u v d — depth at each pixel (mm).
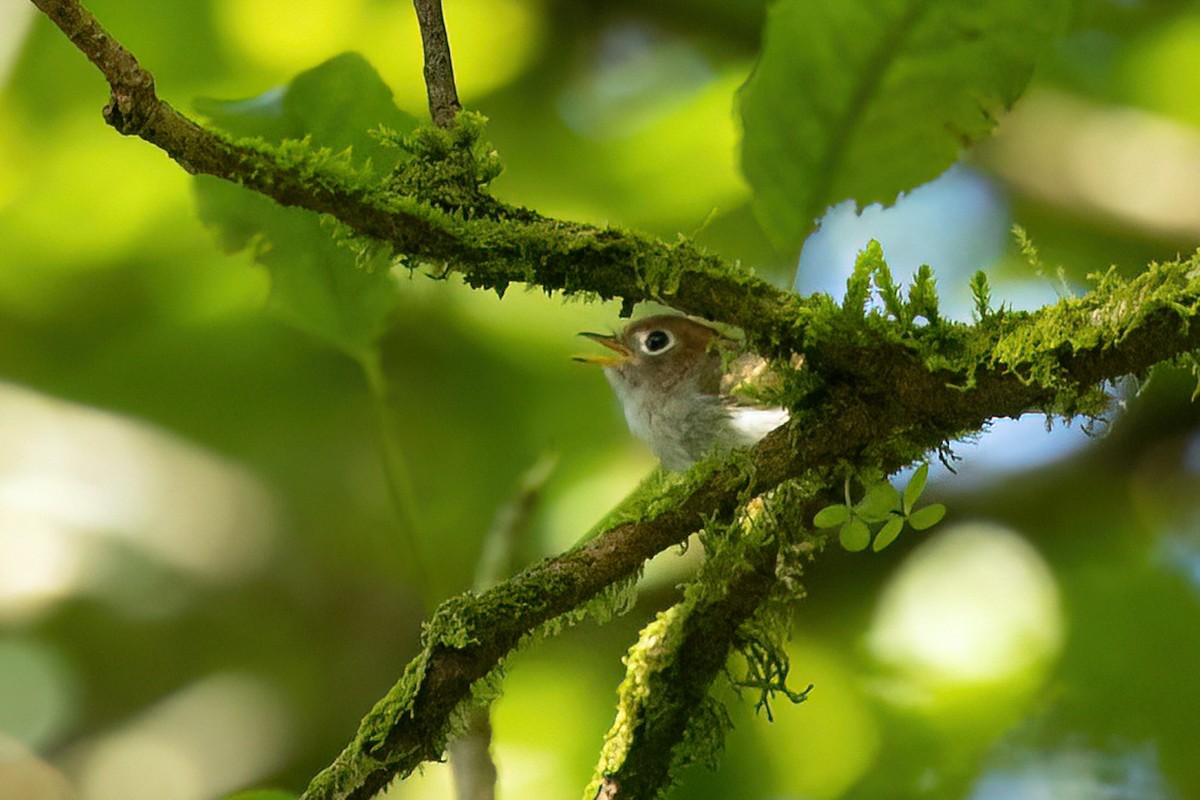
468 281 4207
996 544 10227
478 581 5438
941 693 9547
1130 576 10125
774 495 4555
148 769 11250
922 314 4391
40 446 11391
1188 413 10461
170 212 10852
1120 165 10945
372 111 5027
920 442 4496
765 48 4992
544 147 10789
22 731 11805
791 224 5348
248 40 10672
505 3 11039
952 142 5219
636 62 11250
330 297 5449
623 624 9531
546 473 5621
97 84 10656
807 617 9883
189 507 11484
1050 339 4301
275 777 11094
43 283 11234
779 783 9219
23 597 11203
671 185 10477
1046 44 4961
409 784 9242
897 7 4871
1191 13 10781
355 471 11289
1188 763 9188
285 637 11438
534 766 9305
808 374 4441
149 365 11445
